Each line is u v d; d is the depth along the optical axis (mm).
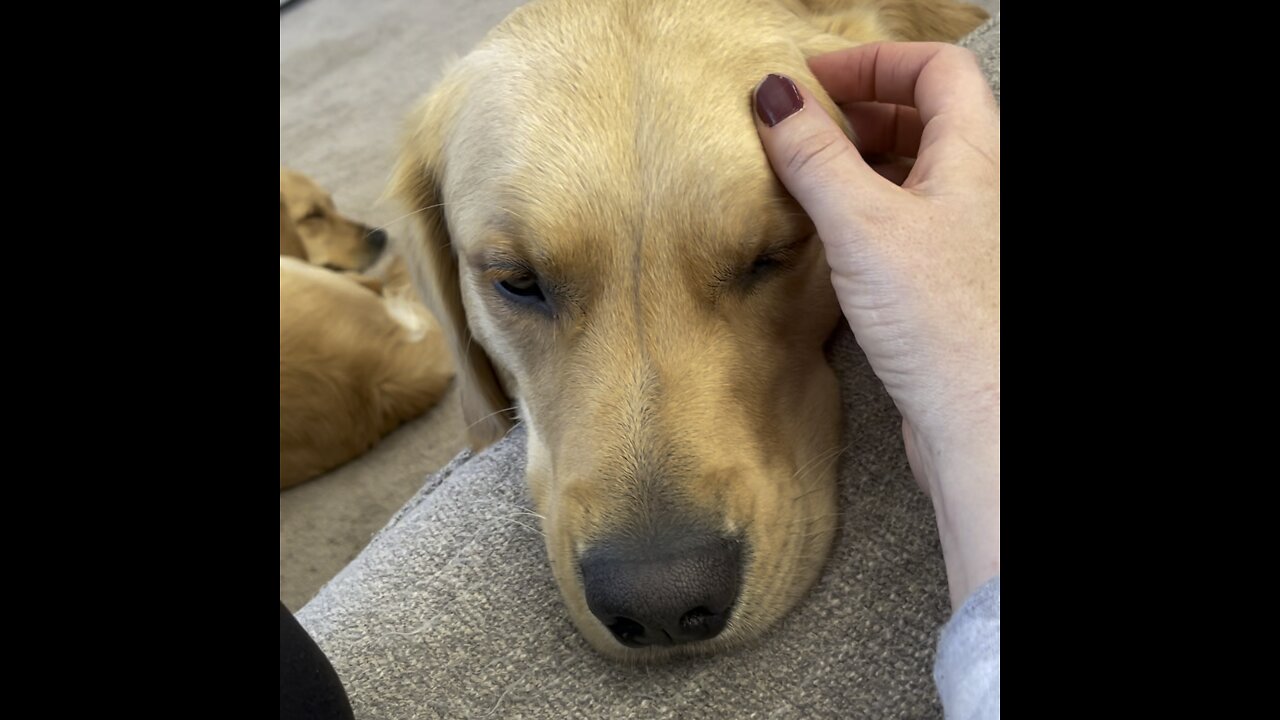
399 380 704
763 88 325
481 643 321
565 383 348
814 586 320
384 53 1016
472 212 359
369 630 329
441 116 405
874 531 318
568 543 320
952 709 257
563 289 341
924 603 294
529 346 368
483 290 371
